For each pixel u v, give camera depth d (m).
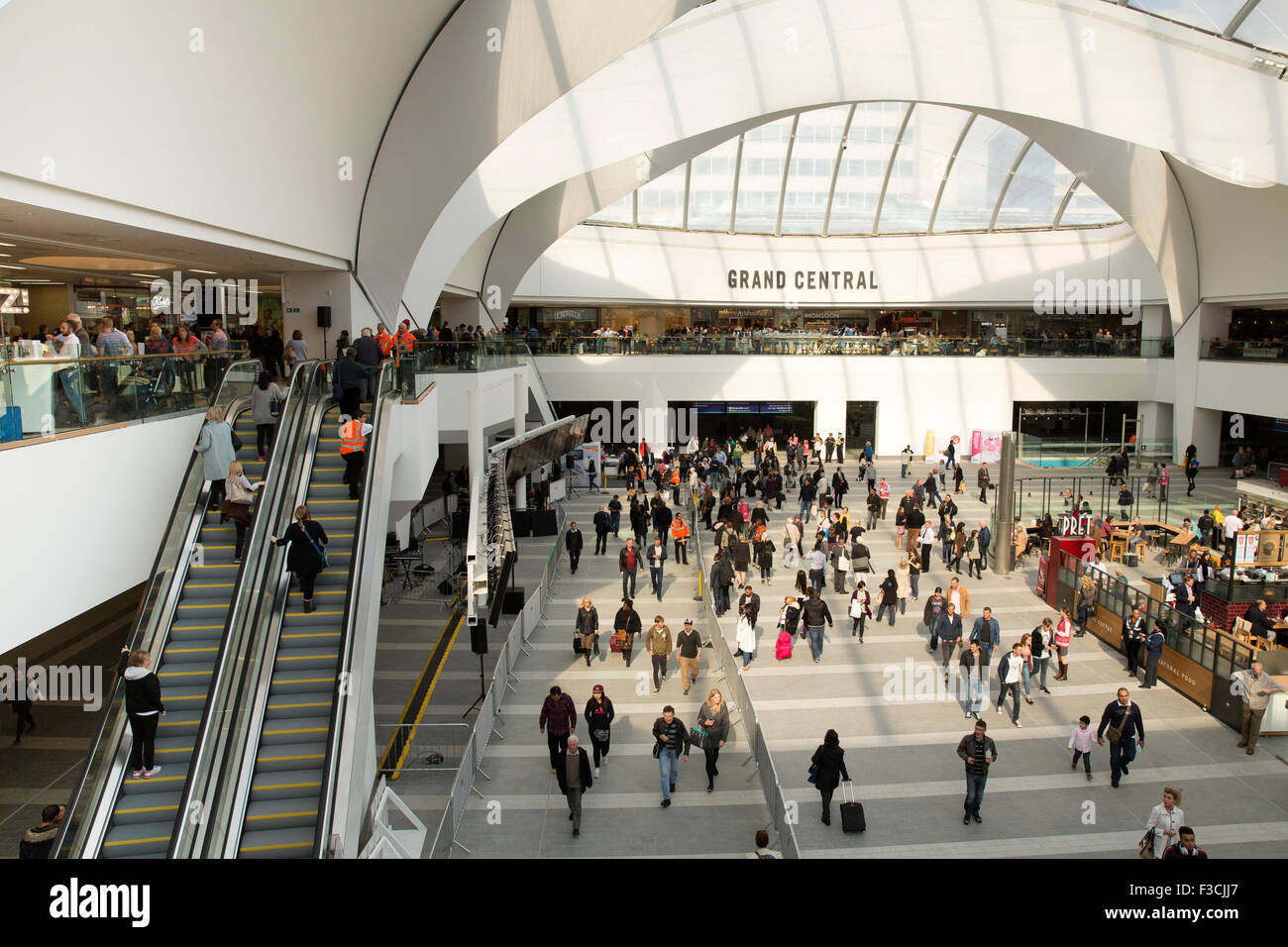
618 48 17.23
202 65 11.31
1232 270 30.34
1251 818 10.13
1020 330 40.94
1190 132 21.98
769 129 35.84
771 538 23.17
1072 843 9.62
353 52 14.86
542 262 35.81
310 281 18.45
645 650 16.00
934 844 9.60
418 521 25.03
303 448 12.32
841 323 41.19
